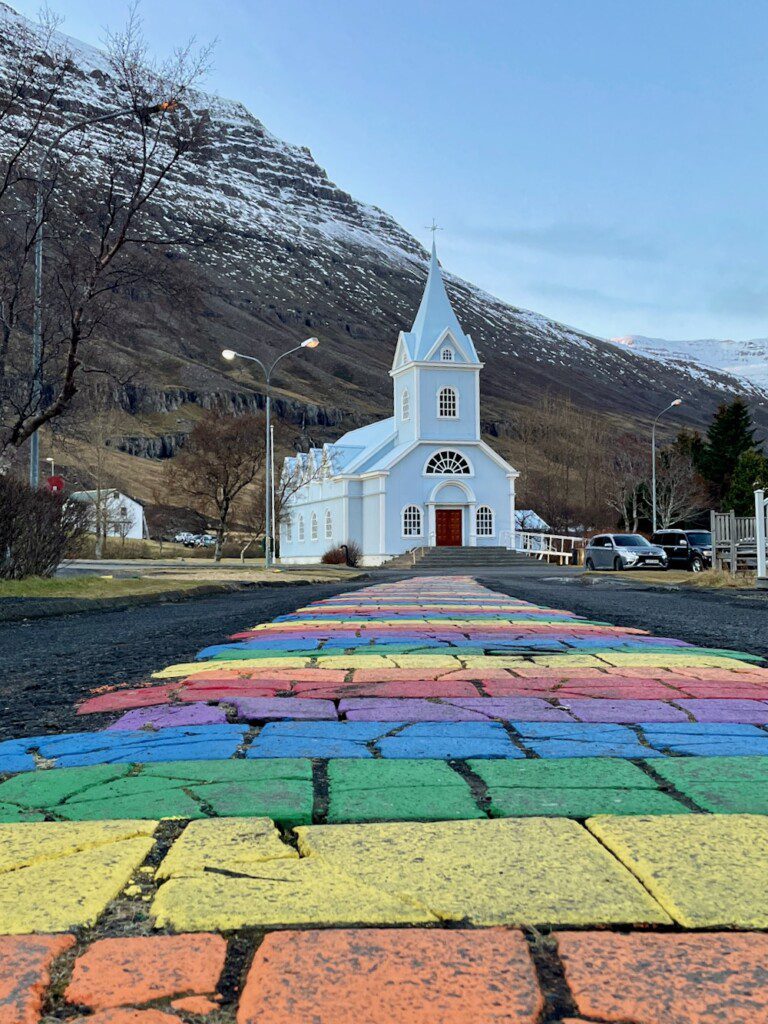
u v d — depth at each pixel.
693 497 70.50
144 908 2.06
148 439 161.50
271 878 2.20
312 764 3.45
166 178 19.72
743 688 5.35
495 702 4.88
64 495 18.88
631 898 2.07
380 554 50.44
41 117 19.06
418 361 50.72
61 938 1.88
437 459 51.28
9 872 2.28
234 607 14.66
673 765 3.40
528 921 1.95
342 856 2.36
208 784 3.13
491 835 2.53
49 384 19.56
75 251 18.80
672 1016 1.56
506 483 52.50
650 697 5.06
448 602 14.77
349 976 1.70
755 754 3.60
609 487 76.44
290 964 1.75
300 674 5.95
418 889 2.12
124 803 2.90
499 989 1.65
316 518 59.97
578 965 1.74
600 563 36.84
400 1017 1.56
